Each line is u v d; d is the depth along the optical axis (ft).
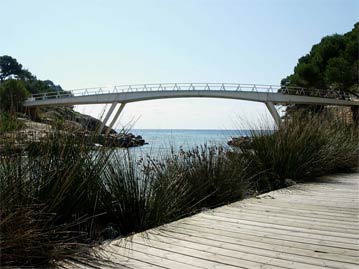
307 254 8.70
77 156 10.12
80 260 8.16
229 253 8.74
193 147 16.93
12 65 220.64
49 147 9.75
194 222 11.71
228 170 16.66
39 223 8.57
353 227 11.18
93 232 10.26
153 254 8.64
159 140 16.24
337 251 8.93
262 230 10.80
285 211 13.38
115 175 11.39
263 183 20.31
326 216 12.64
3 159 8.78
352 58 88.58
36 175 9.19
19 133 9.66
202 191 15.12
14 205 7.94
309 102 89.61
